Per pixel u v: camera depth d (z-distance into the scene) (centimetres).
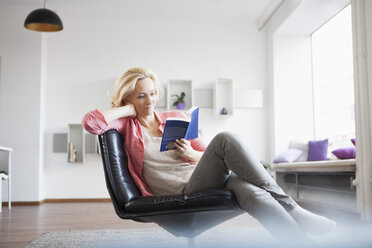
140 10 569
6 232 290
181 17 596
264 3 548
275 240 233
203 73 602
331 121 520
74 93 583
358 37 340
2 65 552
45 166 568
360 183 328
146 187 178
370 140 329
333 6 479
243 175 146
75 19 592
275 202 136
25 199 533
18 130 546
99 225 322
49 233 278
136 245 229
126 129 177
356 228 263
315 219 139
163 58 600
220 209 146
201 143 192
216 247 214
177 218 152
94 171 574
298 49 585
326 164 384
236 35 612
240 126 598
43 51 569
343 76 484
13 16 558
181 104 570
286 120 576
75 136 575
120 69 592
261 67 611
